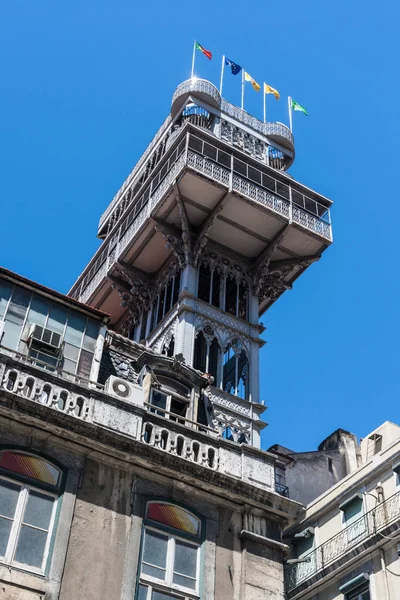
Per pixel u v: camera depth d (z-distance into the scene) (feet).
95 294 126.82
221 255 118.62
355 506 104.53
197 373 71.87
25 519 50.72
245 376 107.45
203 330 107.34
